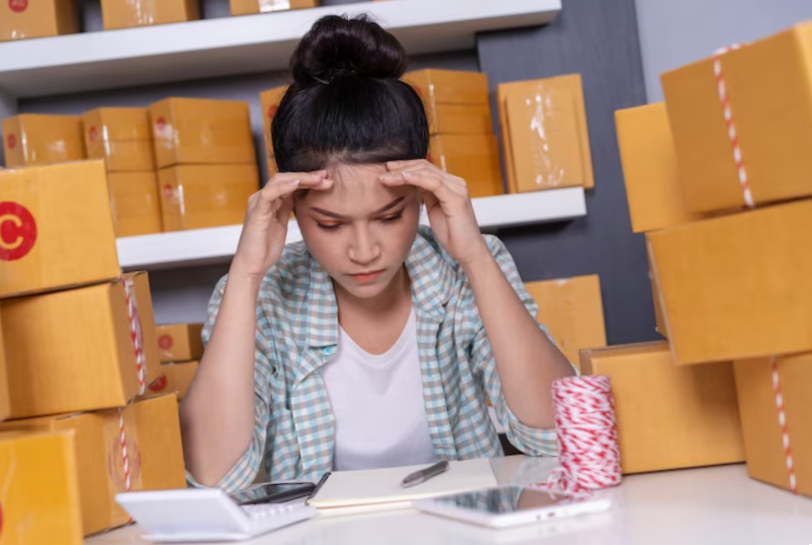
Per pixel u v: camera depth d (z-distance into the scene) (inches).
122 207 87.1
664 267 39.8
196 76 99.4
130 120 87.9
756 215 36.4
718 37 98.0
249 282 51.9
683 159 39.8
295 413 56.9
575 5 96.9
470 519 35.6
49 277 42.6
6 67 89.0
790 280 35.8
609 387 41.4
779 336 36.3
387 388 58.6
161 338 86.5
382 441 58.4
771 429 38.6
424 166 49.9
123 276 46.6
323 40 51.2
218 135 88.6
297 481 47.6
